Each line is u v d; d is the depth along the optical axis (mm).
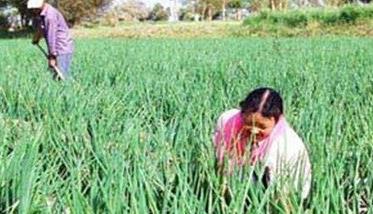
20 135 5004
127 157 4062
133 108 6203
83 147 4398
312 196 3529
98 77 9711
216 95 6695
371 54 15445
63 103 6281
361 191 3912
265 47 19672
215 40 26766
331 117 5223
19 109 6266
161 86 7445
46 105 6156
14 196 3434
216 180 3492
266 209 3268
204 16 73062
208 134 4289
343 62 12797
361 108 6074
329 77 9266
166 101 6715
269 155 3607
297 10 38938
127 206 3119
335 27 37531
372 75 9430
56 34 9508
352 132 4953
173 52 16734
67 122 4914
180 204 3062
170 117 6281
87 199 3498
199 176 3629
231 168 3541
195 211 3119
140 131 4648
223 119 3859
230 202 3311
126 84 7934
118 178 3314
